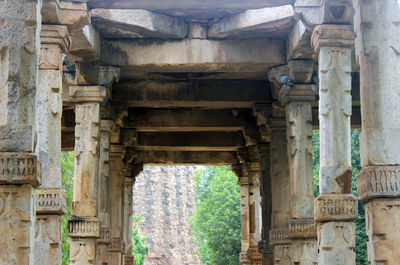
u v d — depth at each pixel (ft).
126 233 74.84
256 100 54.44
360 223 82.99
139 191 221.87
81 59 43.62
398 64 27.58
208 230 123.03
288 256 49.83
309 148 44.39
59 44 35.37
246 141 64.95
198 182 141.69
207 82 54.60
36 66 25.03
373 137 26.86
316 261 42.39
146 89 54.08
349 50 36.73
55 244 33.96
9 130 24.04
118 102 53.67
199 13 43.45
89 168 43.55
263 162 59.31
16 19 24.91
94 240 42.55
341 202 34.60
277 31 44.09
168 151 75.82
